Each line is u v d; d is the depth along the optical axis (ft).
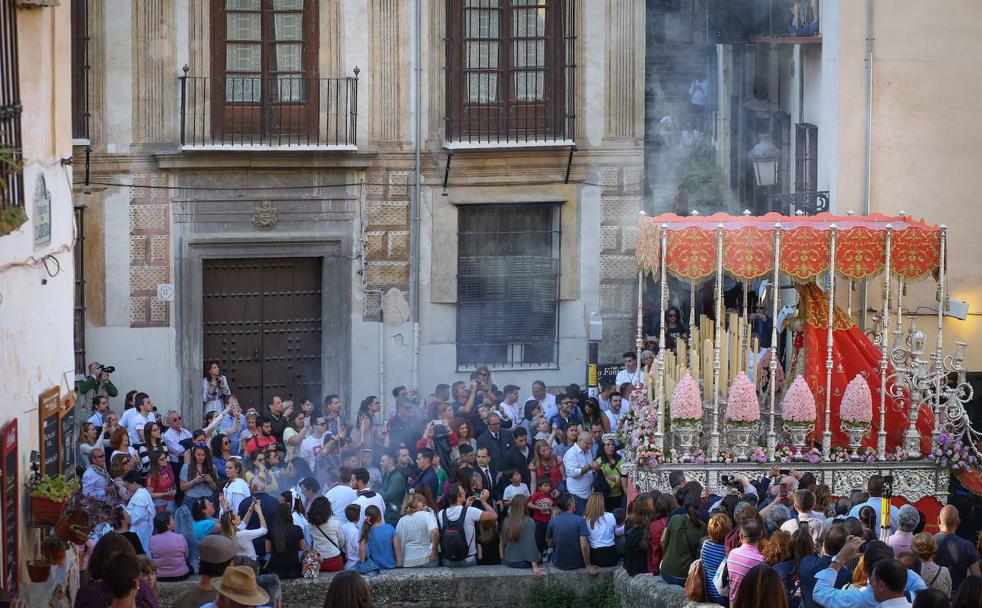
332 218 208.44
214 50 203.51
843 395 162.61
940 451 162.09
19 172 113.91
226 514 144.77
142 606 105.60
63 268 135.85
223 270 208.23
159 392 205.36
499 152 209.97
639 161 213.46
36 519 122.83
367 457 172.76
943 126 190.29
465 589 156.15
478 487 160.86
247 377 210.18
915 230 161.79
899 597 102.53
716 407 160.56
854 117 189.88
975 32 189.16
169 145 202.49
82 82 198.90
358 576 93.35
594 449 175.83
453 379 213.66
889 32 189.06
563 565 157.07
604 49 211.00
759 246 160.04
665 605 138.31
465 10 208.85
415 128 208.64
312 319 211.61
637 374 174.09
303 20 205.36
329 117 206.28
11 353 118.11
